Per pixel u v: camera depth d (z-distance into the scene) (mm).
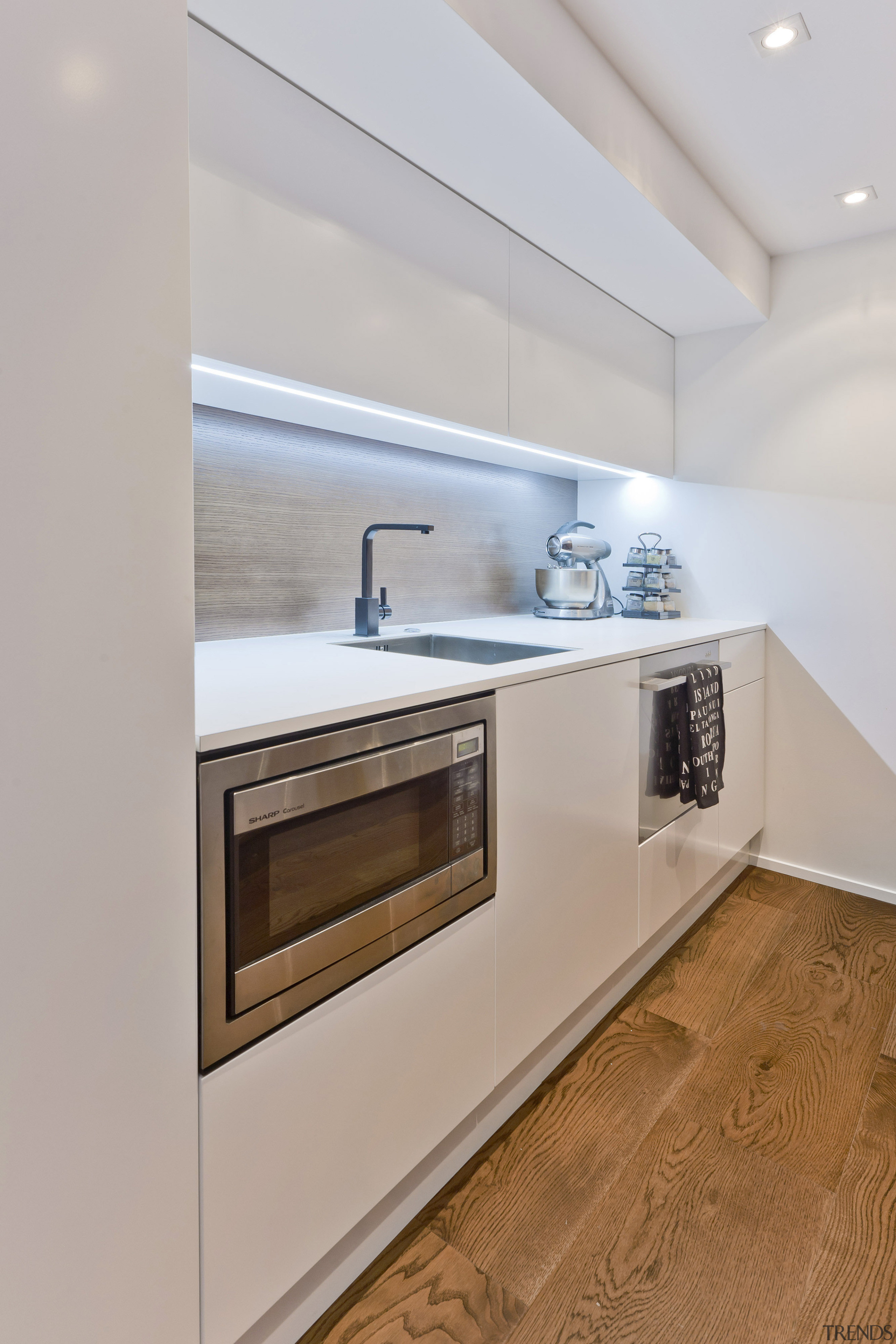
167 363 695
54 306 610
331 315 1336
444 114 1351
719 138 1797
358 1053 1028
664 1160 1357
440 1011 1189
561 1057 1643
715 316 2482
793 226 2273
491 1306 1080
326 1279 1067
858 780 2516
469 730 1211
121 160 647
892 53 1501
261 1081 885
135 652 694
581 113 1416
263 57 1185
